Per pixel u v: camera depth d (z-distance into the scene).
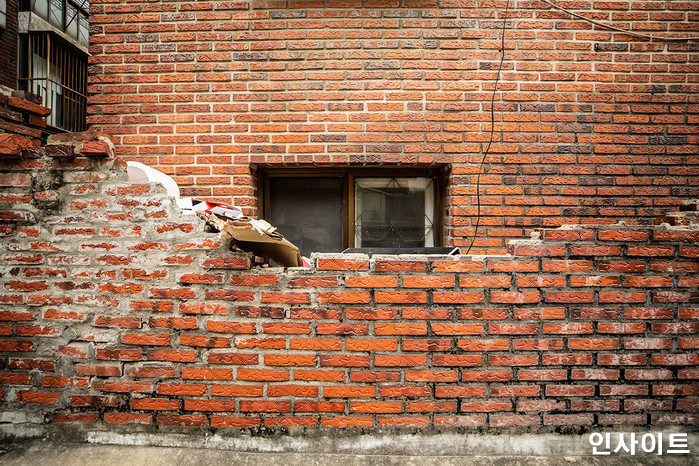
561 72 3.19
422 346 2.06
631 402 2.08
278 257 2.26
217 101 3.21
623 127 3.20
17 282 2.13
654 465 2.03
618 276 2.06
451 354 2.06
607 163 3.21
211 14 3.21
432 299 2.06
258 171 3.49
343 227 3.62
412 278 2.05
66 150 2.06
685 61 3.21
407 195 3.60
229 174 3.22
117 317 2.10
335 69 3.19
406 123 3.19
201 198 3.22
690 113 3.21
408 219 3.60
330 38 3.19
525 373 2.07
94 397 2.11
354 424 2.08
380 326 2.06
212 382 2.09
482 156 3.19
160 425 2.11
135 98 3.23
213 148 3.21
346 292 2.06
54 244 2.12
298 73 3.20
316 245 3.67
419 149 3.19
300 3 3.19
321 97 3.20
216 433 2.10
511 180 3.19
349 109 3.20
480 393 2.07
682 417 2.08
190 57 3.21
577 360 2.06
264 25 3.20
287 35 3.20
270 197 3.64
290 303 2.07
